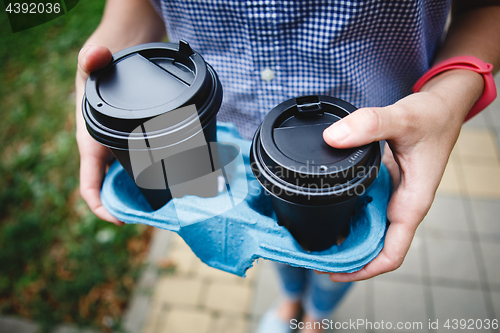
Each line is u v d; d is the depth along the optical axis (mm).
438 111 776
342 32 845
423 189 784
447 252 2221
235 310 2170
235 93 1061
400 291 2131
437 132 776
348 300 2146
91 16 3889
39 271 2371
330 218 798
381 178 901
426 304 2076
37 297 2270
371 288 2162
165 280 2295
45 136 3072
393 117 708
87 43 1086
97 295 2244
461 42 987
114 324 2148
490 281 2102
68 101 3275
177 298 2230
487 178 2467
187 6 927
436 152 786
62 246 2449
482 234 2260
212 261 946
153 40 1242
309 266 800
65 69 3533
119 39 1128
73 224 2527
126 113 713
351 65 907
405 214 800
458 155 2598
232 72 1021
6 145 3105
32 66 3691
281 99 1025
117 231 2441
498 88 2816
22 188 2768
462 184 2463
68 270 2348
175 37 1086
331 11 818
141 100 746
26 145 3057
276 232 844
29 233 2518
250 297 2205
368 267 818
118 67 822
